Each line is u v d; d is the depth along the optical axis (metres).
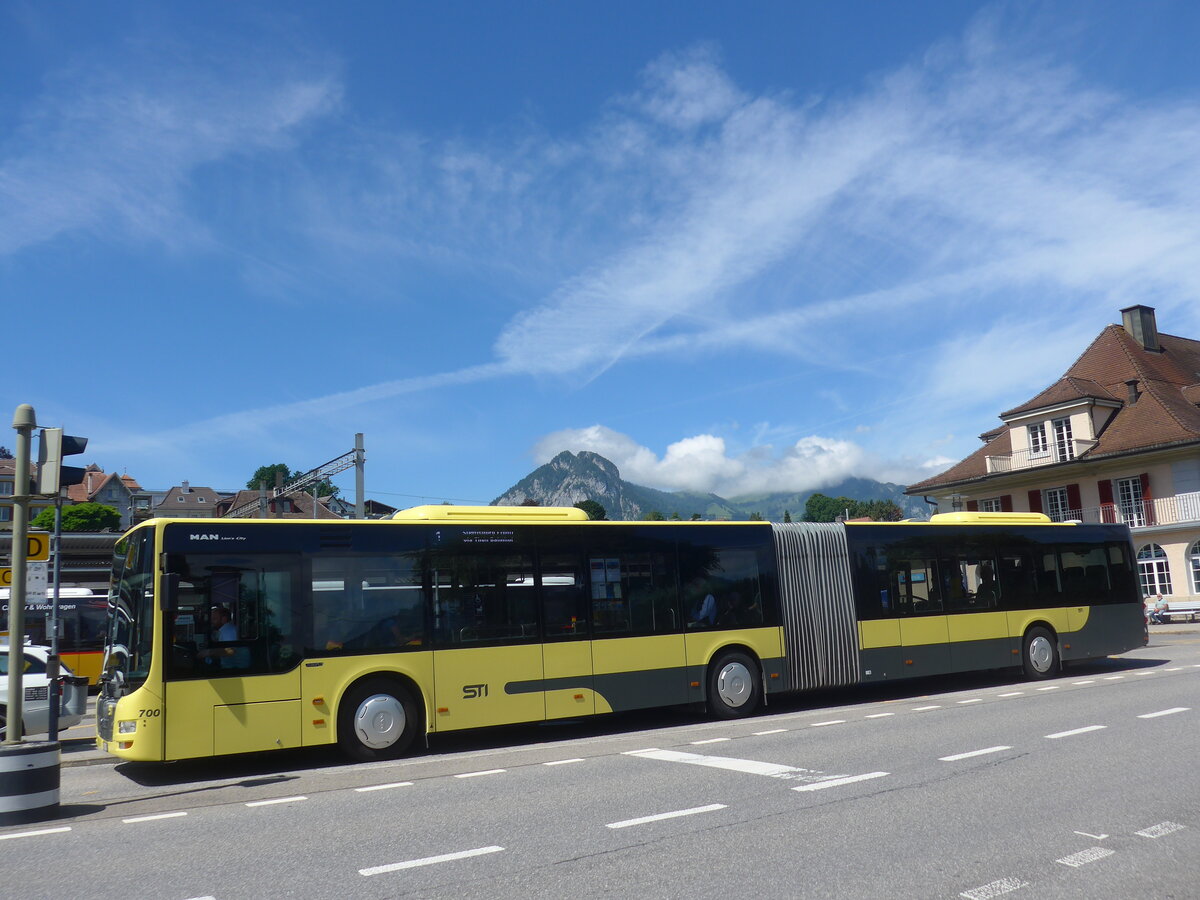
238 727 11.56
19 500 9.87
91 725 18.86
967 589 18.34
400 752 12.65
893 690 18.91
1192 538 41.91
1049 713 13.93
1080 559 20.06
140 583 11.59
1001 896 5.83
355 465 34.94
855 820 7.82
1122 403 47.44
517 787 9.92
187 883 6.64
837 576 16.86
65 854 7.64
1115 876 6.18
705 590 15.42
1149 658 23.56
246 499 91.75
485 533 13.66
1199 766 9.62
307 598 12.24
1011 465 50.12
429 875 6.61
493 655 13.34
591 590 14.35
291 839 7.91
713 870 6.48
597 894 6.02
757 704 16.34
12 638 9.66
